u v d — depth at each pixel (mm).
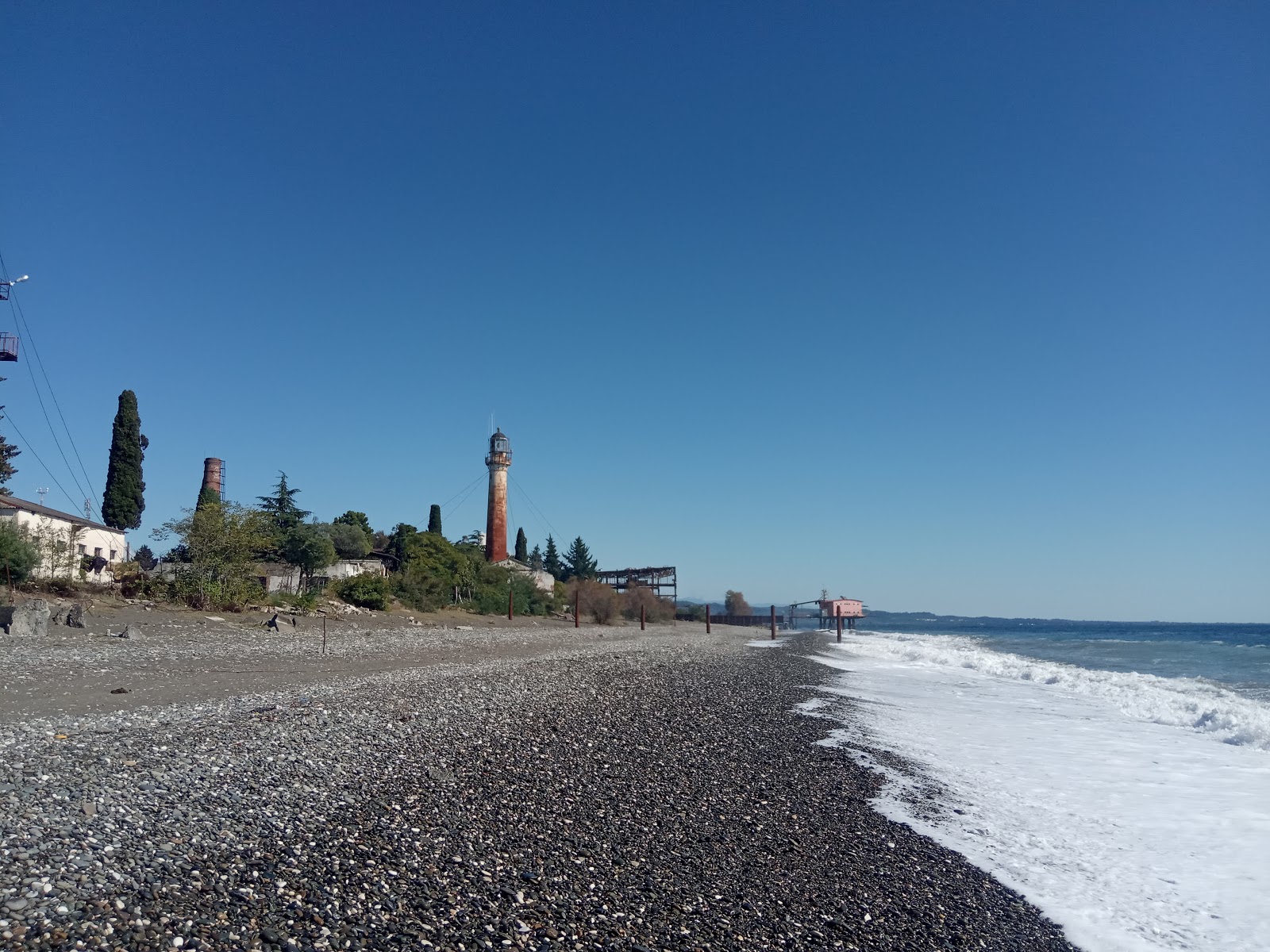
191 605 36969
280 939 6902
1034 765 18203
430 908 8000
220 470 64625
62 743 12141
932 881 10578
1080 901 10188
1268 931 9430
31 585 32000
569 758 15219
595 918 8367
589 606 85438
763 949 8156
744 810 13078
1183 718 25375
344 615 44969
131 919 6887
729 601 148250
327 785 11609
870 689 33375
